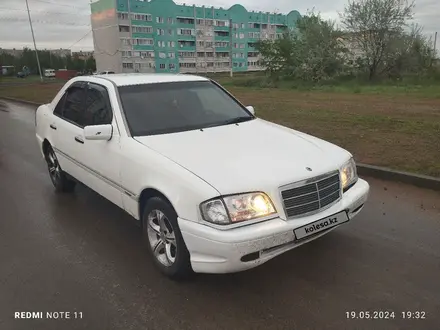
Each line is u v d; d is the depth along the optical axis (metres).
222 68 81.38
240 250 2.59
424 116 10.09
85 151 4.08
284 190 2.78
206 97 4.34
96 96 4.20
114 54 66.50
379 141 7.20
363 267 3.26
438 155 6.04
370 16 28.45
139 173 3.22
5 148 8.27
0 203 4.93
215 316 2.71
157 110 3.88
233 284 3.07
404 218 4.20
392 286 2.99
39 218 4.43
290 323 2.62
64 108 4.86
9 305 2.88
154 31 69.75
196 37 76.31
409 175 5.27
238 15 81.31
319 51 29.64
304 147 3.38
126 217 4.41
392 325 2.57
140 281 3.15
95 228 4.14
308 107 12.80
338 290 2.96
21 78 66.81
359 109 11.88
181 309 2.79
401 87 22.67
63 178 5.07
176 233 2.93
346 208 3.06
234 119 4.14
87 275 3.25
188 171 2.87
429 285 2.99
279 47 33.44
